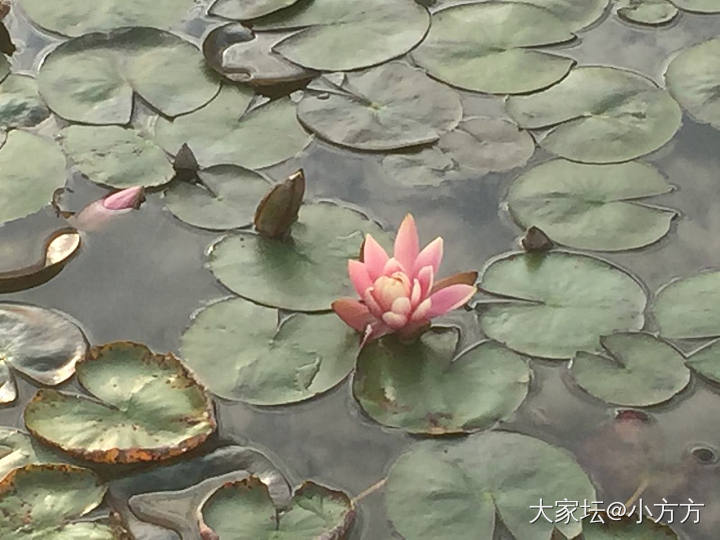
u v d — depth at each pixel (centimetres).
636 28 200
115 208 178
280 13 198
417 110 189
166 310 172
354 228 178
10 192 179
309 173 183
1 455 161
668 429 166
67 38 194
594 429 165
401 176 183
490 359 169
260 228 176
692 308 173
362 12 198
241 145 185
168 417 163
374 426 165
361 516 160
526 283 174
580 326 171
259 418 165
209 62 192
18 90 189
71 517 158
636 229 179
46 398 163
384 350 169
